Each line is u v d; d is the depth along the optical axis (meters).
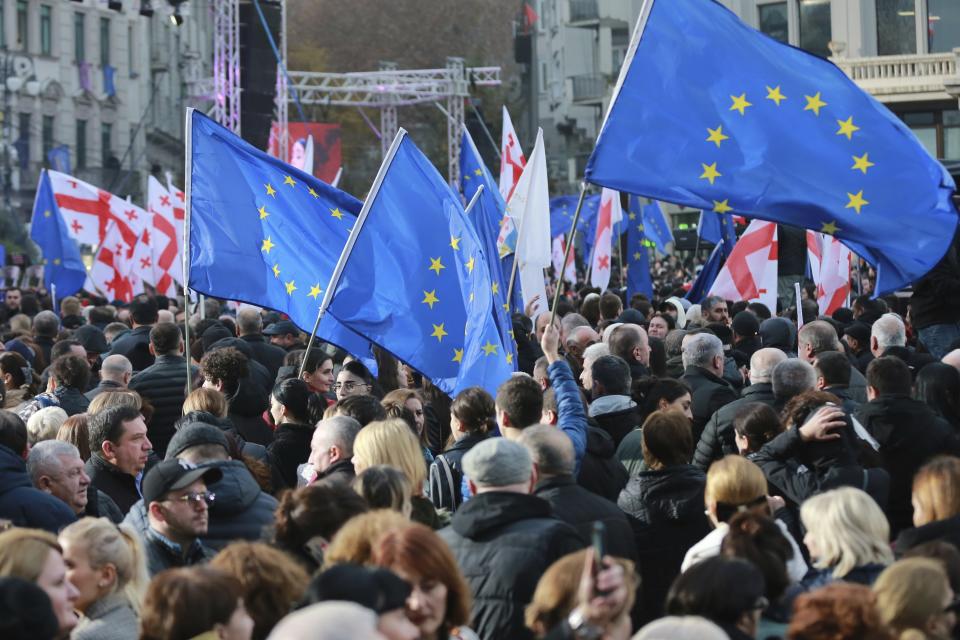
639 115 18.16
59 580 10.46
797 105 18.02
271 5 80.06
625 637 9.42
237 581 9.56
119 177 120.62
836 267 32.41
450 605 9.92
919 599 9.75
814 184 17.89
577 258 82.38
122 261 45.22
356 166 138.75
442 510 15.04
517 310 31.36
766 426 15.45
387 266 19.73
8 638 8.70
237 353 20.53
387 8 145.62
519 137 154.75
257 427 20.66
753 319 25.72
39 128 110.56
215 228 21.84
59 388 21.19
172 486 12.83
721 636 8.23
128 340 27.72
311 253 22.12
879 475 14.75
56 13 112.75
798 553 12.30
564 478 13.31
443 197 19.98
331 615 6.87
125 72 122.12
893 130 17.89
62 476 15.06
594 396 18.28
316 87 102.56
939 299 26.08
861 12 88.38
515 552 11.74
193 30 140.88
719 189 17.98
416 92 104.38
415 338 19.66
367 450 13.66
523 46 149.12
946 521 12.50
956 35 86.62
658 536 14.65
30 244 104.06
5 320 48.16
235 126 78.88
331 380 22.08
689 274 68.12
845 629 8.98
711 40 18.23
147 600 9.36
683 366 23.31
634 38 18.27
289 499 11.93
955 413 18.38
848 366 18.27
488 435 15.98
